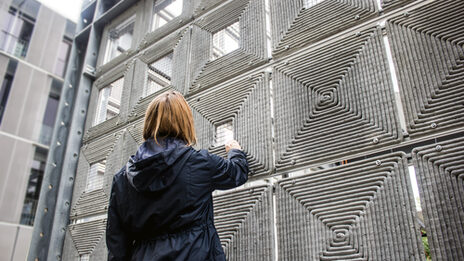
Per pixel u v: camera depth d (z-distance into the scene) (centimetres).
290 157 231
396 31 215
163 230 152
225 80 302
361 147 204
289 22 280
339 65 234
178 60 354
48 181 413
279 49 275
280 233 214
